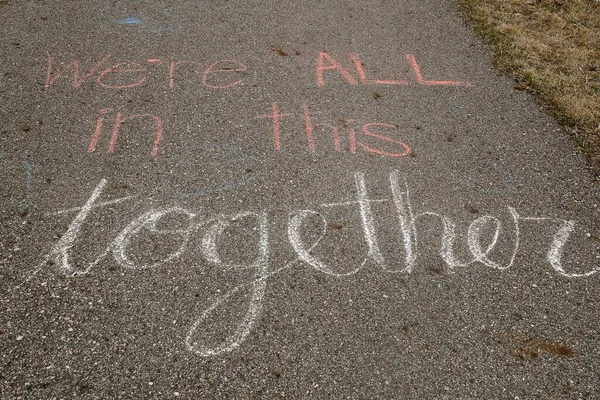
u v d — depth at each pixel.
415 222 3.28
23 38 4.88
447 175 3.62
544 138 3.96
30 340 2.58
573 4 5.70
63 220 3.18
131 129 3.89
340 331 2.69
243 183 3.48
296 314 2.75
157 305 2.76
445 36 5.17
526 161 3.76
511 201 3.45
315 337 2.65
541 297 2.89
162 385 2.44
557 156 3.81
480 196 3.48
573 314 2.82
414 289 2.90
